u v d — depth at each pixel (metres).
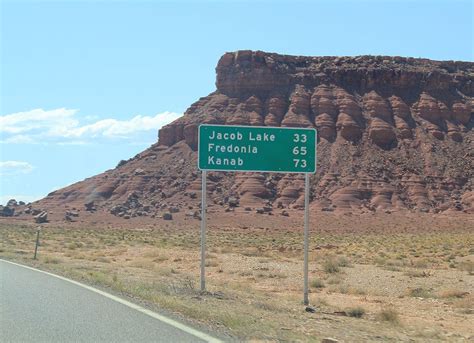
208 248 58.50
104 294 17.81
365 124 146.38
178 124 154.50
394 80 155.25
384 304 23.25
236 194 131.12
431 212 122.81
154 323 12.91
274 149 20.95
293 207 124.94
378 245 66.94
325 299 24.08
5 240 58.88
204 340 11.13
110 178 145.75
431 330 16.48
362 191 128.12
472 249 54.09
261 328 12.77
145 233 92.12
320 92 152.38
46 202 144.00
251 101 152.12
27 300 16.50
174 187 136.62
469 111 151.62
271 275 33.25
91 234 83.25
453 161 137.62
